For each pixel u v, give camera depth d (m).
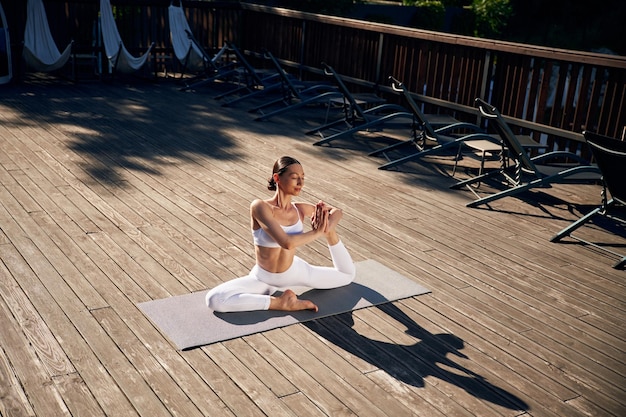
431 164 7.23
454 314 3.98
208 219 5.25
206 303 3.81
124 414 2.90
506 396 3.20
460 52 8.59
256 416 2.94
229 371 3.26
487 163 7.34
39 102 9.09
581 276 4.64
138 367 3.24
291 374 3.26
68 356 3.29
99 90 10.23
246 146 7.55
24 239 4.64
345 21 10.10
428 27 25.91
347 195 6.05
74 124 8.02
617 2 30.64
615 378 3.43
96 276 4.16
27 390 3.01
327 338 3.62
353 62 10.23
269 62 11.96
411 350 3.55
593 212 5.18
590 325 3.97
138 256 4.49
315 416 2.96
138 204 5.47
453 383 3.28
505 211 5.89
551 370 3.46
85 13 11.73
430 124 7.16
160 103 9.58
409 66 9.34
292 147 7.62
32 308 3.72
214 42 12.55
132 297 3.93
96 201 5.48
